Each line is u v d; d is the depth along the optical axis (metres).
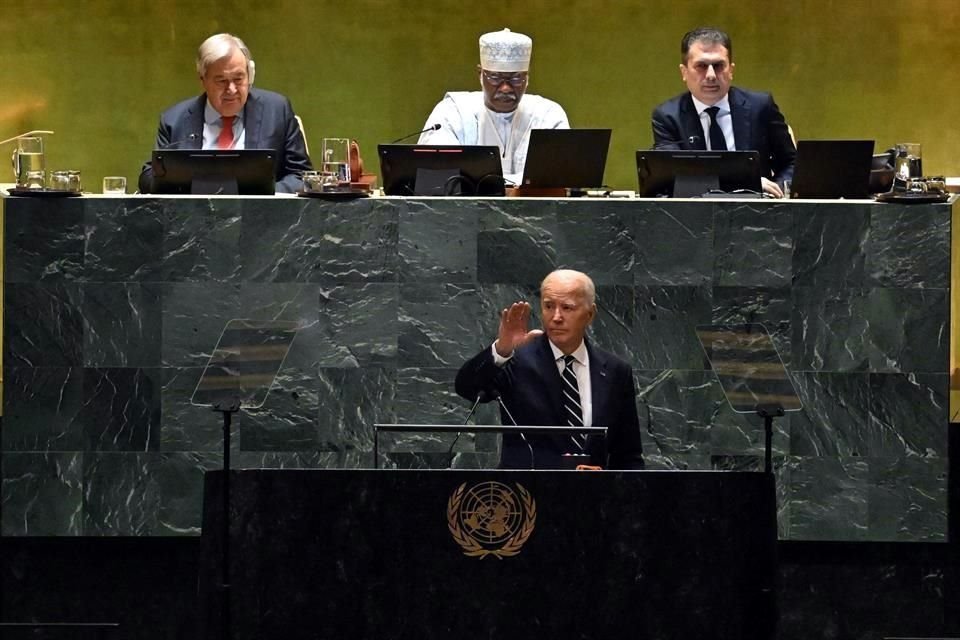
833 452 23.05
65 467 22.83
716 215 23.08
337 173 23.45
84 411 22.84
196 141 28.17
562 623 16.77
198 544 22.91
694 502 16.73
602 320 23.25
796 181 24.31
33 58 38.16
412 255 23.19
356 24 38.56
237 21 38.44
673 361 23.20
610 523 16.75
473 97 31.73
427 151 24.52
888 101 38.50
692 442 23.16
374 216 23.14
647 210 23.12
